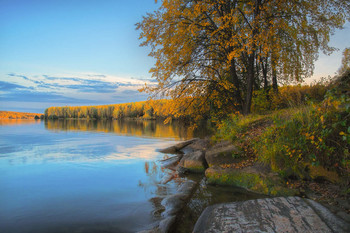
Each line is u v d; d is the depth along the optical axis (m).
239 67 12.01
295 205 3.54
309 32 10.41
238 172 5.60
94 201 4.82
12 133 24.97
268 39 8.87
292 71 12.38
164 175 7.06
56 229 3.57
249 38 8.55
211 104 12.28
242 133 7.80
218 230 3.03
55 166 8.48
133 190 5.59
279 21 9.39
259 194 4.77
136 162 9.20
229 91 11.34
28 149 12.99
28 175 7.16
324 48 11.07
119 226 3.64
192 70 11.36
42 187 5.91
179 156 9.73
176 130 28.00
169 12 10.28
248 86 10.83
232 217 3.36
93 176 7.01
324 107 4.69
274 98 11.73
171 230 3.43
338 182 4.20
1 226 3.69
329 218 3.01
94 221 3.84
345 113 4.34
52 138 19.41
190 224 3.65
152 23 10.59
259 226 2.98
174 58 10.48
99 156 10.65
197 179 6.44
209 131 21.92
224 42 10.36
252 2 9.73
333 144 4.32
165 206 4.41
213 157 7.09
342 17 10.28
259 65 15.05
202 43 11.15
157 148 13.30
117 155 10.91
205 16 10.62
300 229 2.79
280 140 5.31
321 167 4.48
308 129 4.77
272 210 3.43
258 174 5.22
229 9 10.36
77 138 19.38
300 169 4.79
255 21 9.11
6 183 6.29
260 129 7.34
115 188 5.76
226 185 5.55
